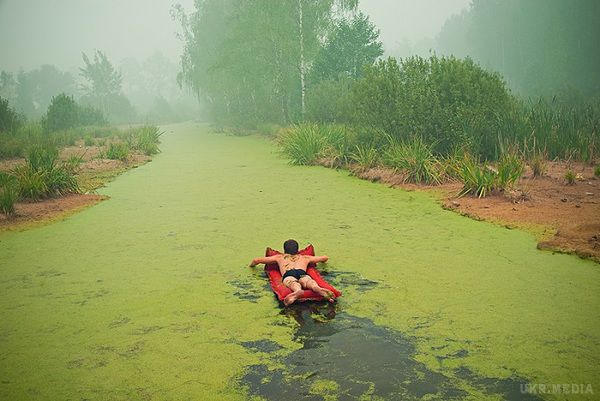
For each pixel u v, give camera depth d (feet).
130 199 37.35
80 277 20.45
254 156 64.34
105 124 132.16
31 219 31.07
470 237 24.27
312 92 83.51
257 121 116.06
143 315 16.43
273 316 15.99
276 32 95.91
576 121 48.42
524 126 44.29
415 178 38.68
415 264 20.66
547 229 24.47
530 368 12.39
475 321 15.12
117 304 17.47
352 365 12.75
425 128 44.47
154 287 19.01
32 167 40.22
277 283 18.08
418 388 11.60
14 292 18.97
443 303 16.57
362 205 32.53
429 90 44.39
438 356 13.09
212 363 13.12
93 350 14.11
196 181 44.98
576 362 12.60
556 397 11.14
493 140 43.11
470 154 40.63
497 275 19.01
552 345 13.51
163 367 13.03
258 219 29.60
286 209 32.07
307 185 40.73
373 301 16.93
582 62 128.98
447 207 30.53
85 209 34.09
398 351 13.41
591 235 22.39
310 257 19.42
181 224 29.01
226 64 112.88
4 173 42.47
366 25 96.84
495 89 44.73
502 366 12.51
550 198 30.01
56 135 90.94
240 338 14.52
